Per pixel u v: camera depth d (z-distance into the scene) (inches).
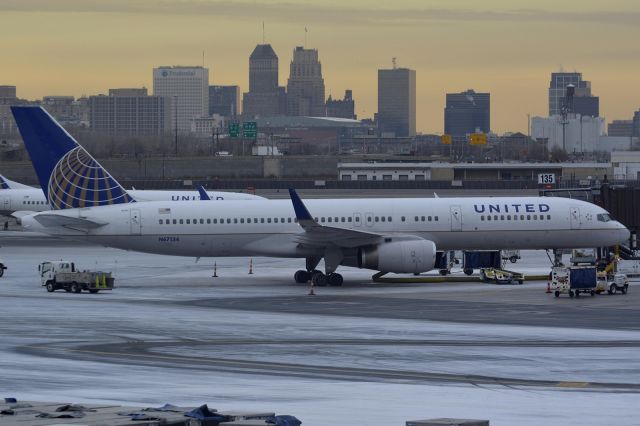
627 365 5782.5
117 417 3405.5
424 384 5236.2
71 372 5565.9
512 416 4461.1
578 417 4448.8
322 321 7726.4
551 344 6540.4
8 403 3841.0
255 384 5226.4
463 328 7313.0
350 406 4662.9
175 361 5944.9
